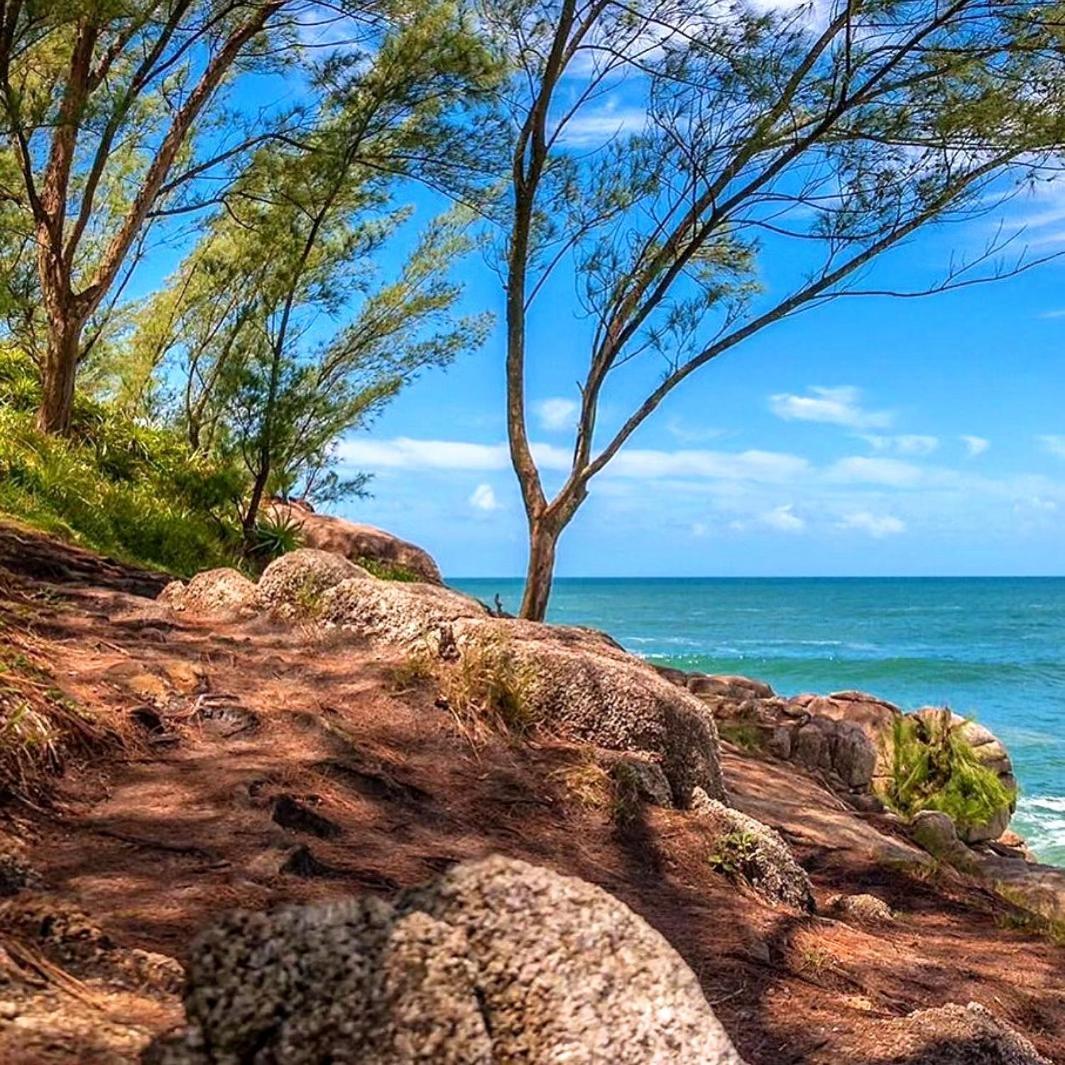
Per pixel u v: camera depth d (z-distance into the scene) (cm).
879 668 4550
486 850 403
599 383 1148
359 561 1582
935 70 1048
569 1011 180
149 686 472
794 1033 322
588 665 539
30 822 336
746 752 947
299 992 170
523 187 1151
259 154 1457
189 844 338
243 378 1368
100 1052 182
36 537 848
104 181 1781
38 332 1589
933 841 793
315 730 464
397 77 1387
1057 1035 400
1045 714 3416
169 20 1336
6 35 1224
